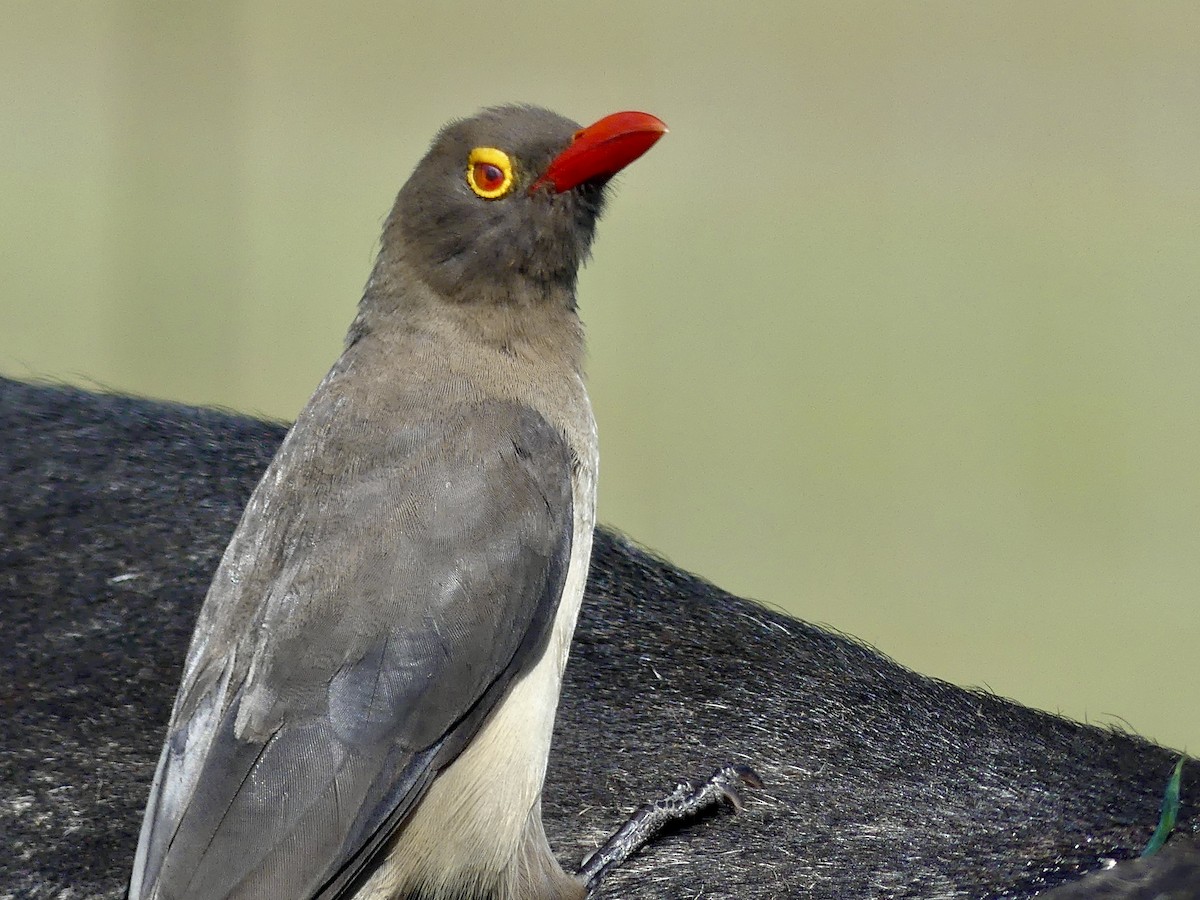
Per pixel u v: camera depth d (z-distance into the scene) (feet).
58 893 5.51
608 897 5.57
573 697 5.63
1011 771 5.57
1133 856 5.48
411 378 5.68
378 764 5.57
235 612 5.58
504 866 5.59
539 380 5.69
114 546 5.66
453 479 5.62
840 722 5.60
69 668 5.59
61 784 5.55
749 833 5.56
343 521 5.60
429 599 5.59
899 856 5.52
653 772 5.59
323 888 5.55
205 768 5.54
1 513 5.67
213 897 5.52
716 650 5.65
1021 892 5.48
